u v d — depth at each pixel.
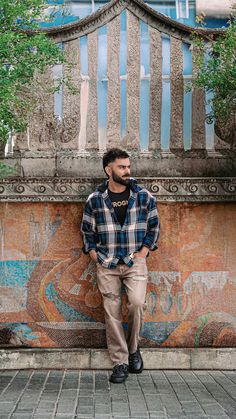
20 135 5.87
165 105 6.18
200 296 5.78
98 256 5.44
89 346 5.75
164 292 5.78
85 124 6.13
